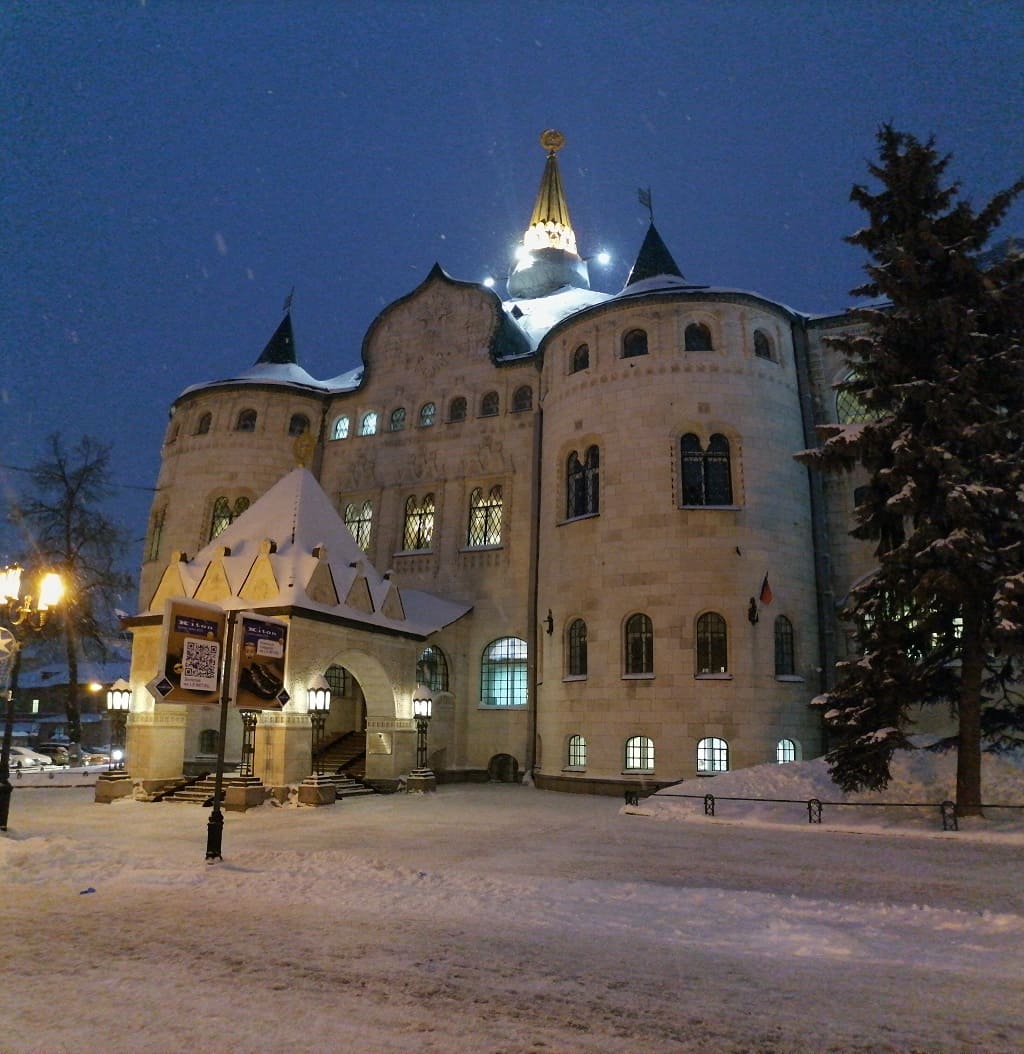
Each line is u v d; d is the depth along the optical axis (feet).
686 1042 20.66
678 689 96.89
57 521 140.97
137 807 81.00
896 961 28.14
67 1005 22.91
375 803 85.20
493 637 122.01
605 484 106.52
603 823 68.95
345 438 143.23
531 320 155.02
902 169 74.28
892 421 71.41
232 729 114.32
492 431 130.62
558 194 201.26
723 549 100.32
